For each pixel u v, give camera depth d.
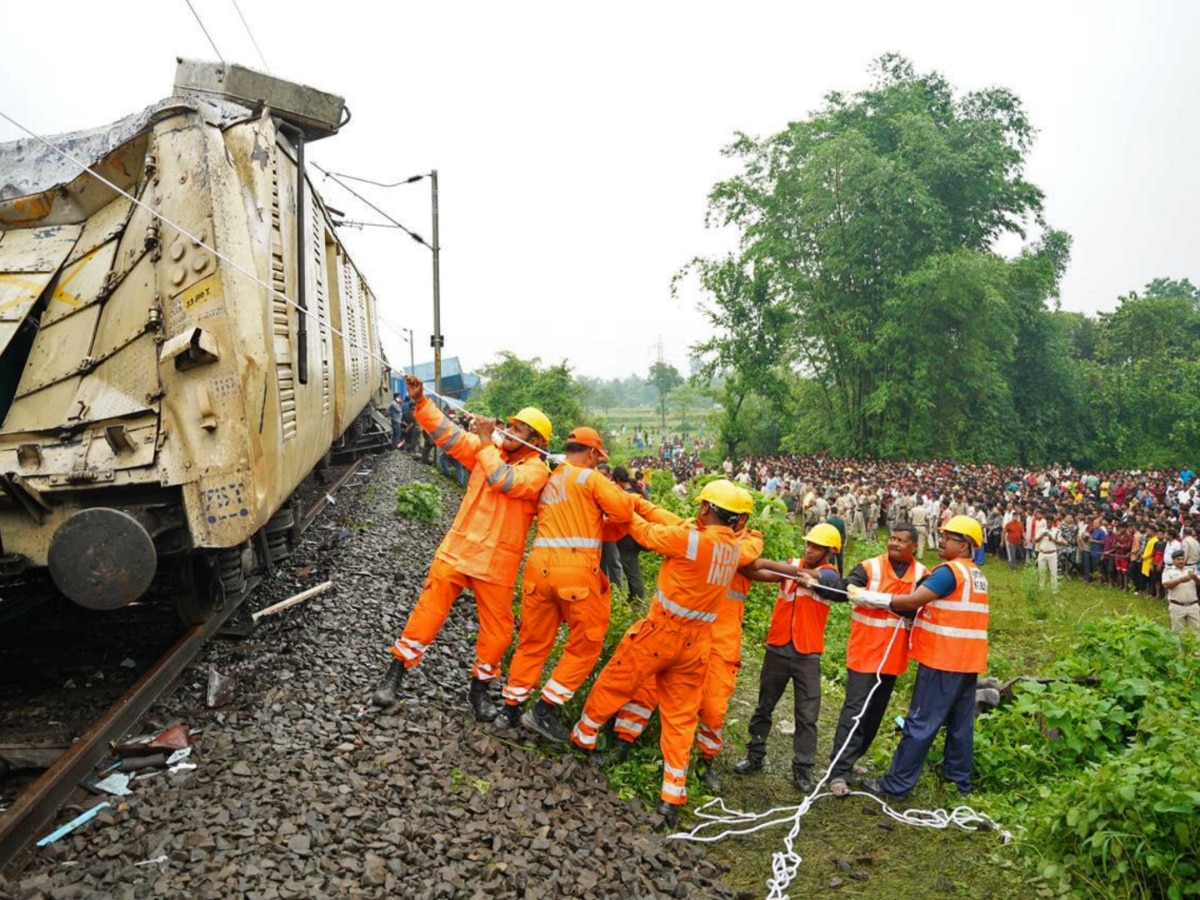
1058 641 11.29
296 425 6.83
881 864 5.08
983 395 41.41
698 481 15.31
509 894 3.96
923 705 5.86
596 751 5.76
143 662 6.39
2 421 5.79
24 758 4.66
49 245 6.23
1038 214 44.09
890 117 43.84
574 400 35.19
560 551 5.48
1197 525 18.59
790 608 6.11
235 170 5.86
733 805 5.76
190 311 5.46
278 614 7.32
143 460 5.37
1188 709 6.18
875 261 40.97
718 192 41.53
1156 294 114.56
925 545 22.00
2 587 6.75
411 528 12.62
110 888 3.59
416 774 4.84
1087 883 4.72
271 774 4.52
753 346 40.81
